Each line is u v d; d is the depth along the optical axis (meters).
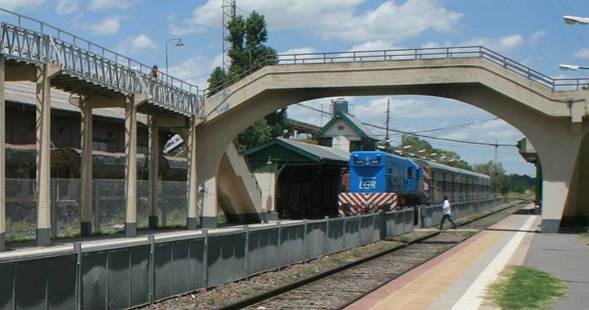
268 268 17.69
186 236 13.69
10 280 9.20
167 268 12.98
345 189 53.00
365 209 36.50
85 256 10.66
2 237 19.97
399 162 40.94
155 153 32.75
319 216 49.28
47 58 22.23
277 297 13.90
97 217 28.36
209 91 36.00
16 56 20.86
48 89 22.34
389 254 23.50
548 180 33.03
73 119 35.69
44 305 9.78
